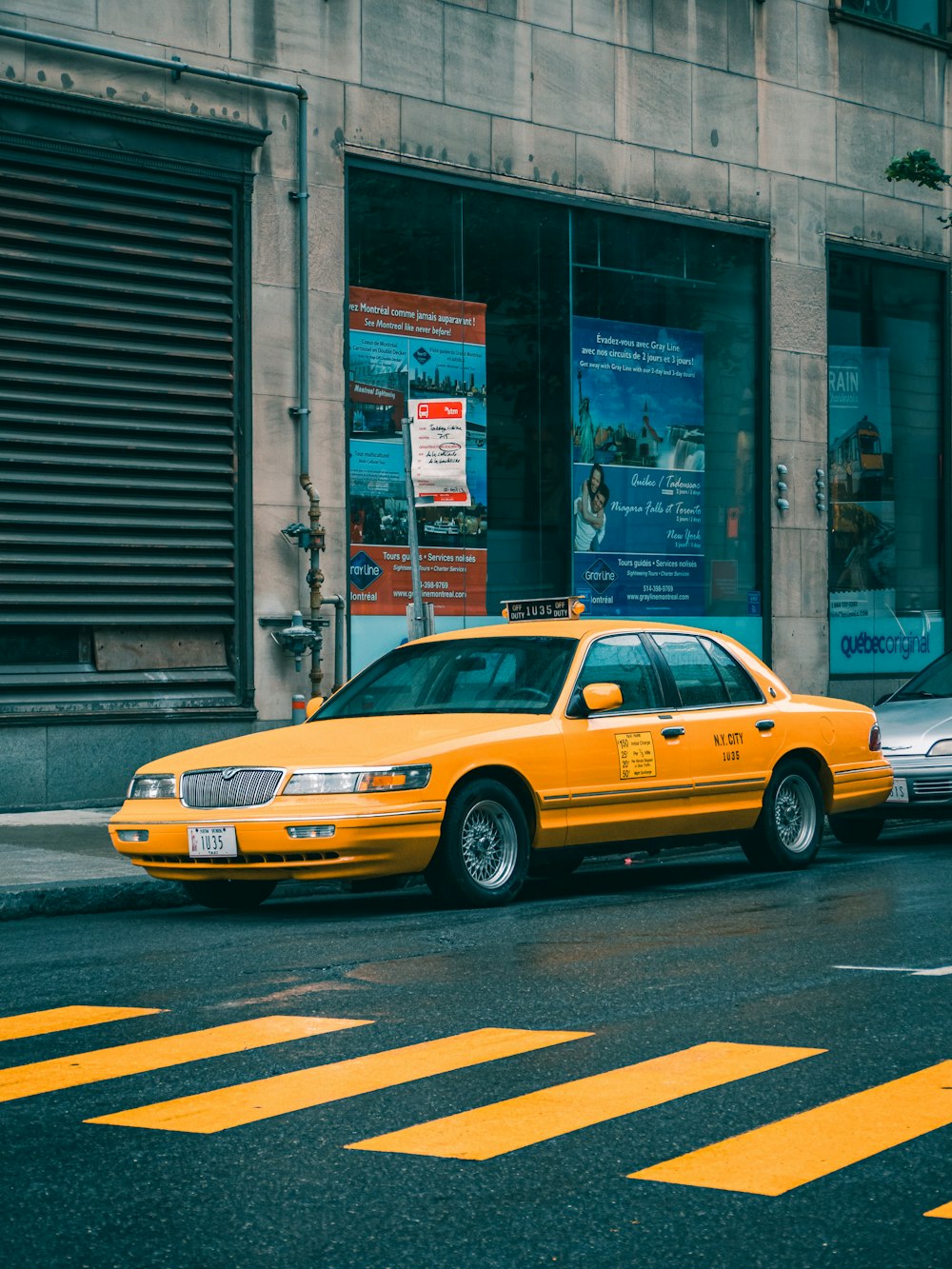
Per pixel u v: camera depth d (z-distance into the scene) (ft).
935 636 75.41
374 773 31.40
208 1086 18.85
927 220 75.51
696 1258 13.38
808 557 70.28
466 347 59.47
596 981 24.64
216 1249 13.71
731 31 67.87
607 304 63.72
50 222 49.62
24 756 49.42
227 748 33.76
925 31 75.77
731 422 67.92
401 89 57.77
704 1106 17.71
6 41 49.11
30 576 49.39
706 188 66.90
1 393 48.85
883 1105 17.66
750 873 38.63
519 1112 17.58
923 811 43.88
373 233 57.26
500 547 60.29
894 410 74.13
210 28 53.36
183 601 52.47
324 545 55.26
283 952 27.76
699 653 38.01
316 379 55.47
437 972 25.53
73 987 24.95
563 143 62.23
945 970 25.22
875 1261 13.28
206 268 53.26
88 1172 15.78
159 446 51.90
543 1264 13.30
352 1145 16.49
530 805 33.83
